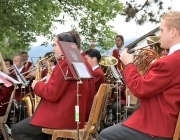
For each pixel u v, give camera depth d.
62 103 3.82
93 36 15.40
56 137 3.81
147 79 2.87
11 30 14.01
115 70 5.68
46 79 4.47
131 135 2.92
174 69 2.83
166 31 2.96
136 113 2.99
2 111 5.43
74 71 3.48
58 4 15.70
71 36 4.03
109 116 6.42
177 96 2.85
